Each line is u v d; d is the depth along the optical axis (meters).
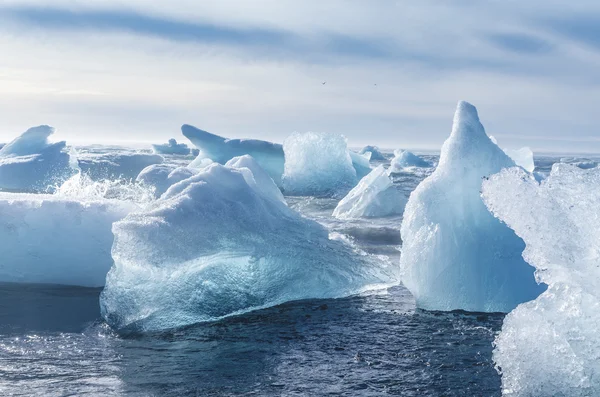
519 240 4.12
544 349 2.48
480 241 4.13
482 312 3.98
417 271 4.13
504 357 2.59
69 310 3.95
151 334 3.52
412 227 4.25
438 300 4.06
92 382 2.72
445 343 3.32
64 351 3.17
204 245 3.84
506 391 2.53
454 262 4.09
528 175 2.93
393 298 4.40
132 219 3.81
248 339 3.42
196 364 2.98
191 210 3.97
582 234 2.65
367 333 3.52
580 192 2.74
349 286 4.56
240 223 4.15
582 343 2.43
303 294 4.40
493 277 4.04
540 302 2.61
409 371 2.88
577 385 2.39
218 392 2.62
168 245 3.69
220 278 3.97
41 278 4.63
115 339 3.41
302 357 3.09
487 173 4.32
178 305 3.74
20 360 3.01
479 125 4.52
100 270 4.59
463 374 2.84
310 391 2.64
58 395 2.56
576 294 2.53
